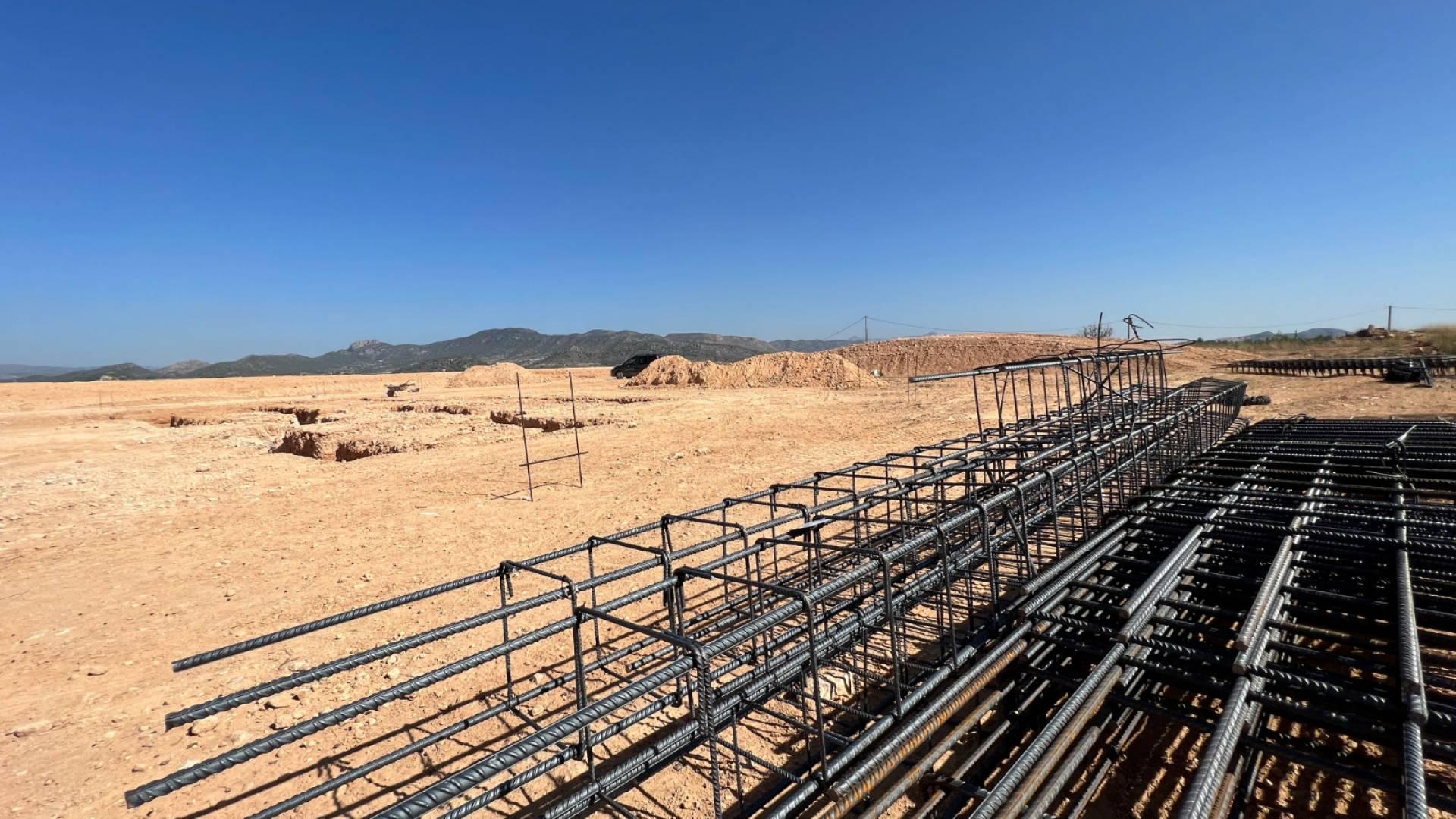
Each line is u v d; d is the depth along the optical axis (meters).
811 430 17.36
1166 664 3.80
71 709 4.82
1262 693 3.27
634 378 40.16
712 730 3.00
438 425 21.33
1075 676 4.19
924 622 5.19
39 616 6.76
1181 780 3.49
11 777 4.04
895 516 8.74
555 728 2.59
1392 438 8.89
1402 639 3.27
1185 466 7.98
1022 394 24.33
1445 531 4.80
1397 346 33.69
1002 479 6.45
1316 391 20.00
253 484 13.66
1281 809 3.26
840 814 2.85
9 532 10.17
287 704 4.74
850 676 4.52
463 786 2.40
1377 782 2.82
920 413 19.94
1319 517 5.59
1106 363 8.22
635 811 3.49
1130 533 5.54
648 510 9.73
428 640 3.15
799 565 6.82
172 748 4.27
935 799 3.25
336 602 6.76
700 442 16.06
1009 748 3.73
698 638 5.26
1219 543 5.17
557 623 3.33
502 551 8.20
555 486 11.95
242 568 8.09
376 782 3.85
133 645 5.94
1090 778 3.43
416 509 10.76
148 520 10.75
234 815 3.61
